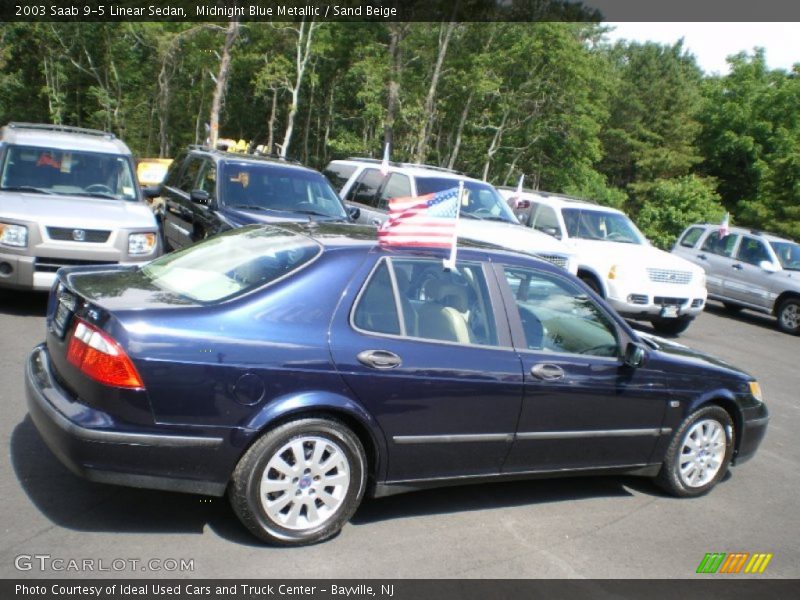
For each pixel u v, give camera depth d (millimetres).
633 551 4227
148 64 50625
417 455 4066
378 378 3861
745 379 5383
